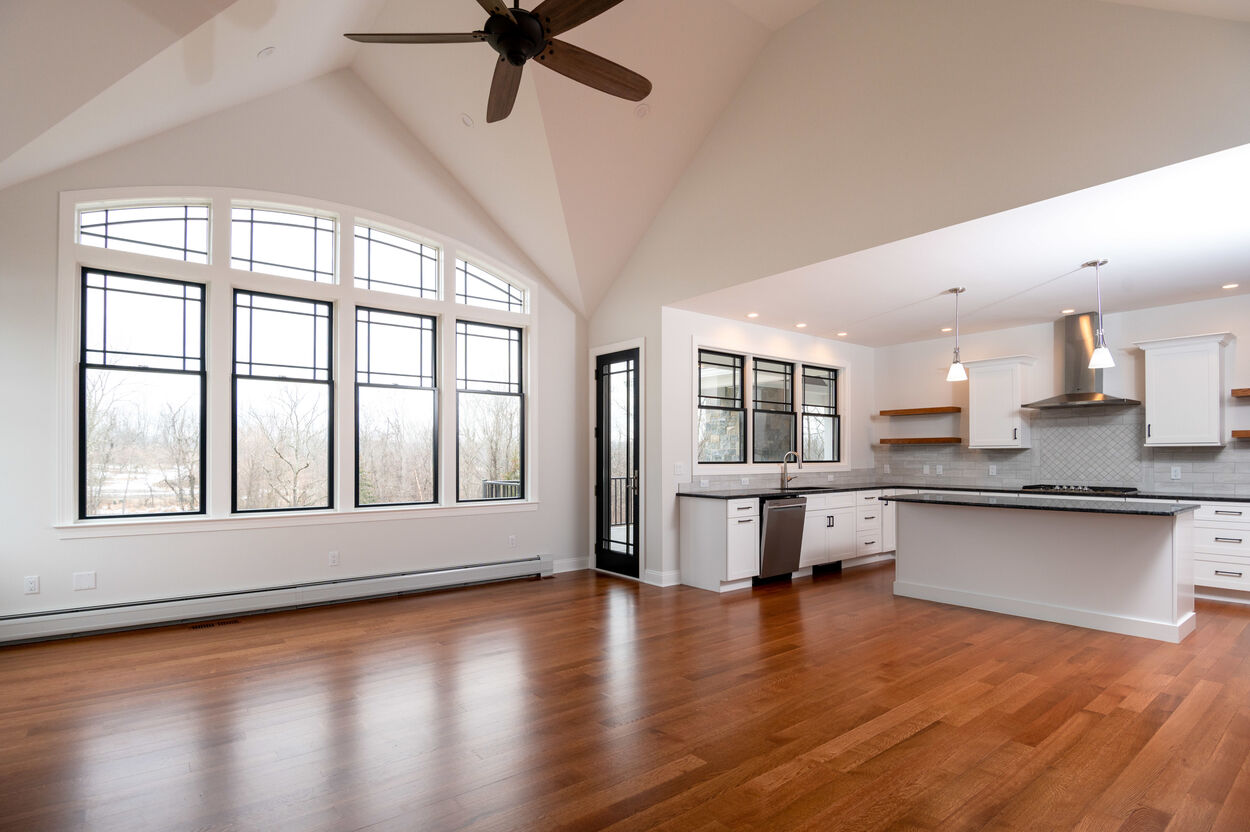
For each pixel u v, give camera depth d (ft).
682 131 16.74
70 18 9.25
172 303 14.83
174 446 14.76
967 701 9.80
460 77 15.35
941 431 24.39
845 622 14.46
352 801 7.02
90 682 10.66
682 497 18.90
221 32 11.60
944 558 16.37
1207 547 16.72
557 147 15.61
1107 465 20.16
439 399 18.51
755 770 7.71
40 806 6.91
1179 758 7.97
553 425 20.61
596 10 8.08
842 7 13.93
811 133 14.60
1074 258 14.24
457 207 18.86
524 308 20.36
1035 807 6.89
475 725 8.98
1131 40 10.11
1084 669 11.19
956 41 12.14
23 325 12.96
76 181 13.48
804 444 23.79
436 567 18.04
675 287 18.26
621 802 7.00
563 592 17.70
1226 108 9.27
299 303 16.43
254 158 15.55
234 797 7.10
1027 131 11.21
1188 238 12.92
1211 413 17.33
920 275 15.60
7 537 12.75
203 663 11.63
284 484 16.06
